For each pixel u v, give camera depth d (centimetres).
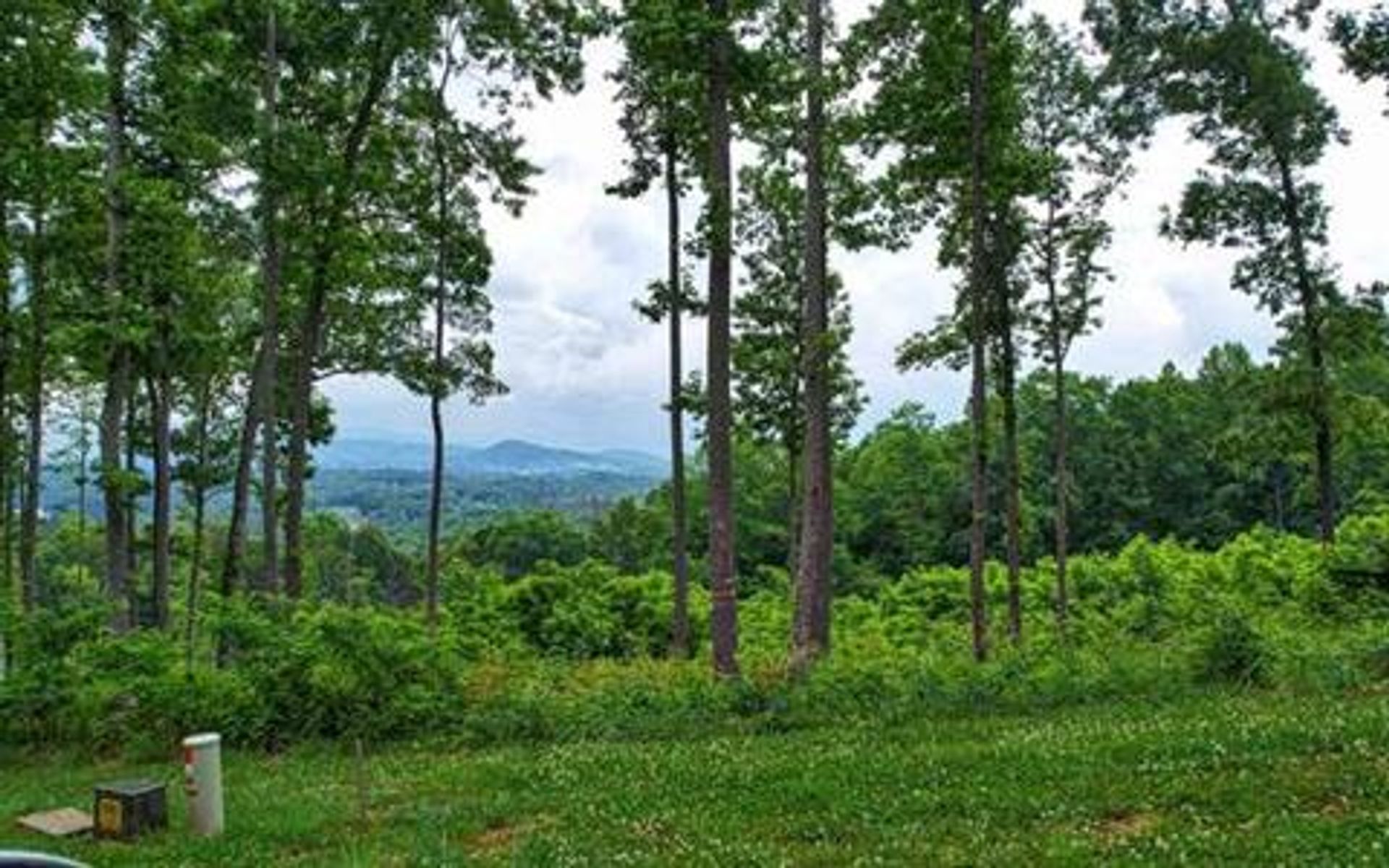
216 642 2362
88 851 1340
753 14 2264
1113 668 2084
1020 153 2758
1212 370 8650
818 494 2455
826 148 2842
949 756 1514
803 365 2930
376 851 1273
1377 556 2908
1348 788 1184
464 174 3316
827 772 1480
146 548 4000
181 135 2859
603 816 1359
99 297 2870
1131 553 5294
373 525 8544
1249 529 8106
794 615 2456
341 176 2806
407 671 2161
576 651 4453
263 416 2873
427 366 3406
